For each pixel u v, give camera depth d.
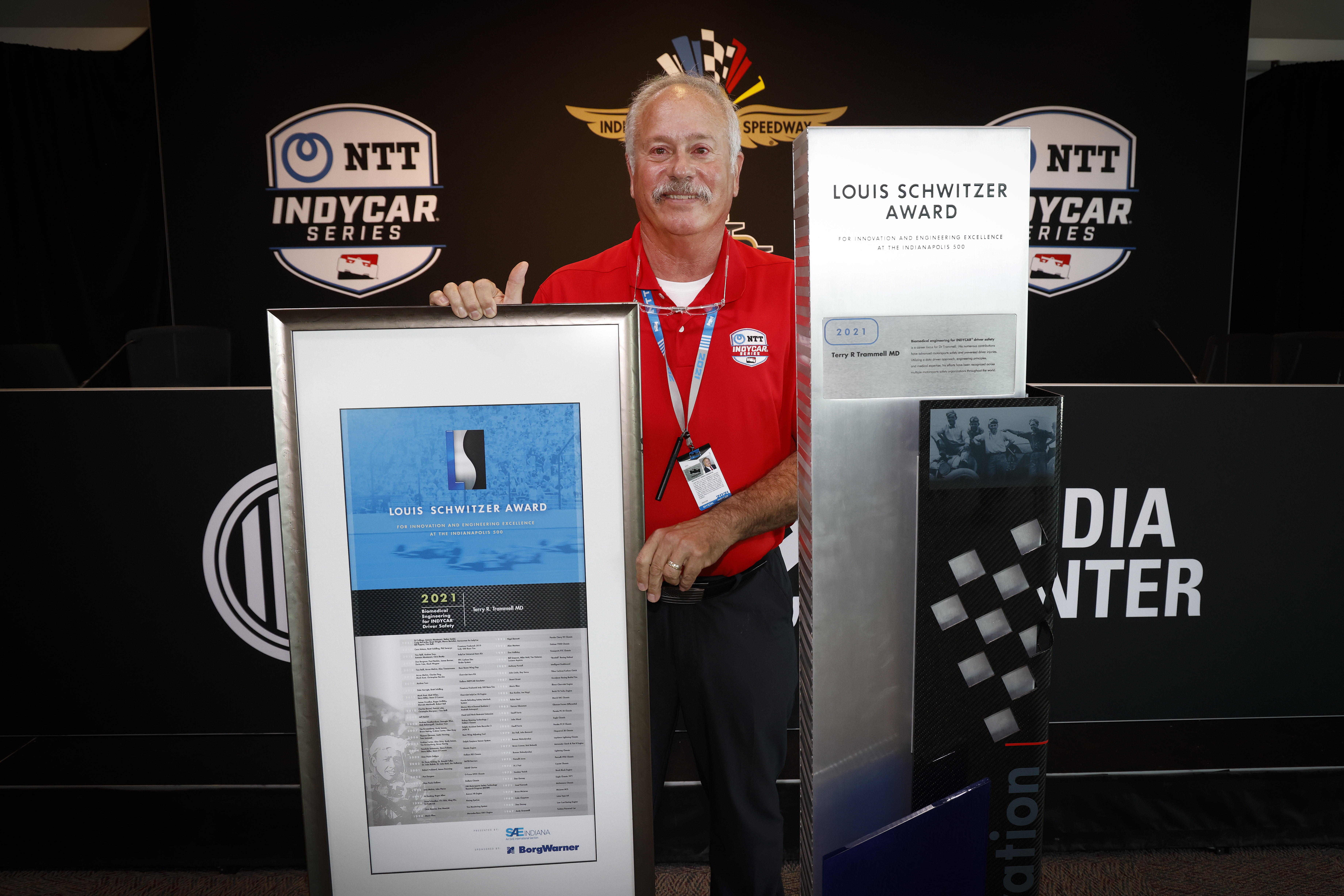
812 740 0.97
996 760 0.96
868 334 0.90
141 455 1.64
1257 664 1.74
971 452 0.90
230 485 1.66
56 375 3.32
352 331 0.96
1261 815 1.71
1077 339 4.75
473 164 4.38
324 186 4.36
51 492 1.64
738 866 1.28
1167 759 1.75
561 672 1.02
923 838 0.93
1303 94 5.18
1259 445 1.68
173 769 1.70
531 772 1.03
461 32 4.29
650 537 1.10
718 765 1.27
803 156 0.89
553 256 4.47
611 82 4.36
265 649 1.70
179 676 1.70
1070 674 1.73
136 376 3.67
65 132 4.55
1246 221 5.44
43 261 4.62
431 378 0.97
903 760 0.98
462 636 1.01
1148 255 4.70
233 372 4.46
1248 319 5.51
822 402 0.90
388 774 1.02
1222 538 1.70
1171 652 1.73
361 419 0.97
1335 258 5.28
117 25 4.70
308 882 1.04
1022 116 4.52
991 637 0.94
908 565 0.94
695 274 1.31
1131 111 4.55
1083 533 1.69
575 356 0.98
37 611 1.67
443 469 0.98
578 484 1.00
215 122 4.29
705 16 4.34
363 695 1.01
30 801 1.64
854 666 0.95
